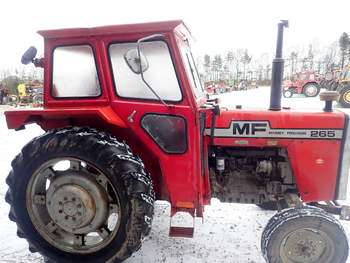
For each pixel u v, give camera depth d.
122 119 1.97
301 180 2.30
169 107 1.89
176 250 2.35
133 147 2.13
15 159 1.97
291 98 15.02
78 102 1.99
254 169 2.43
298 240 2.01
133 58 1.67
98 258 1.96
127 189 1.81
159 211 3.00
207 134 2.30
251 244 2.44
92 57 1.94
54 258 2.05
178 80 1.89
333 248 1.98
